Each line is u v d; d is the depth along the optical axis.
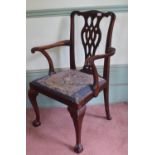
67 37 1.87
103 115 1.93
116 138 1.65
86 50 1.70
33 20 1.80
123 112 1.96
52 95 1.46
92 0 1.76
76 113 1.38
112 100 2.09
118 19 1.80
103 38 1.85
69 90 1.43
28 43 1.88
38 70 1.97
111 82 2.02
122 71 1.98
